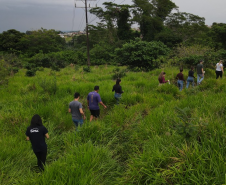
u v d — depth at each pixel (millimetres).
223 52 15484
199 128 3830
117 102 8242
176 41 46250
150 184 3045
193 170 3029
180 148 3584
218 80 9188
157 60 18828
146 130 4891
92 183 3242
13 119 6230
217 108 5141
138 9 53031
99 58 40812
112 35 52906
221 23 51000
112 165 3900
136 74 16297
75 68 24594
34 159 4477
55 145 5176
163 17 56125
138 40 21141
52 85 10398
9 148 4566
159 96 8453
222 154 3135
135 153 4273
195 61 14234
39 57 32375
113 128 5645
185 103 6324
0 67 12758
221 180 2764
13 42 56344
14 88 11586
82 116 6207
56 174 3422
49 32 72250
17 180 3488
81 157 3756
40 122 4199
